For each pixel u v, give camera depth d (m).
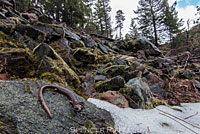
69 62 4.19
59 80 2.97
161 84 4.61
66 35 6.02
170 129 2.39
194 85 4.93
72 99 2.23
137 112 2.84
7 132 1.45
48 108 1.95
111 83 3.43
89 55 5.02
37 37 4.36
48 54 3.48
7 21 4.81
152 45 9.16
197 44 6.80
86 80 3.53
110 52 7.85
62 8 16.78
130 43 9.26
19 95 1.96
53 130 1.68
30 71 3.02
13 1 7.80
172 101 3.87
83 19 17.80
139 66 5.07
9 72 2.70
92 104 2.56
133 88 3.17
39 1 17.72
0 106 1.66
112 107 2.71
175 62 7.55
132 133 2.14
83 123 1.97
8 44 3.54
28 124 1.61
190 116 2.97
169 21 20.64
